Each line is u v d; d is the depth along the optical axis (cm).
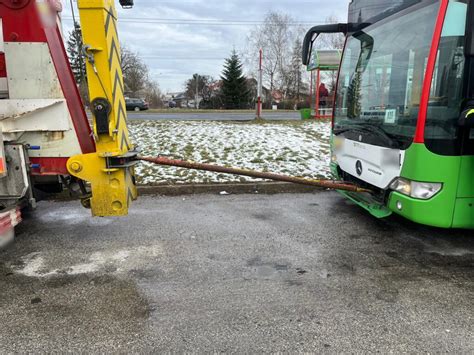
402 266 385
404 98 398
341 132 557
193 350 254
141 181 700
